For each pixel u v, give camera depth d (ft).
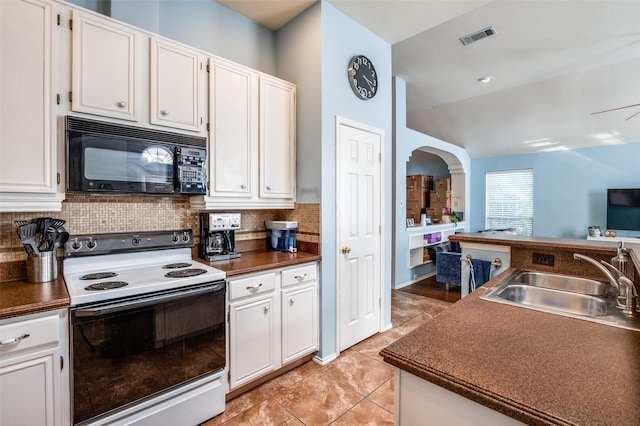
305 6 8.38
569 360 2.73
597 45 11.88
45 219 5.42
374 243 10.00
